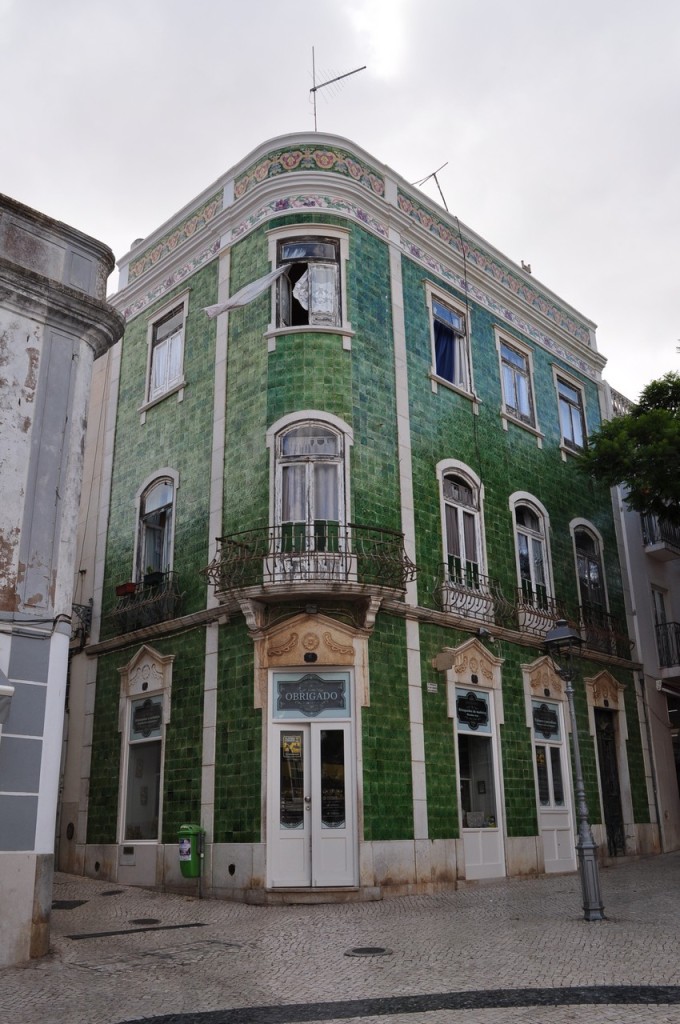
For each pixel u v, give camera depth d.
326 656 13.07
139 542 16.62
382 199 16.39
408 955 8.41
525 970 7.64
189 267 17.44
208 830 13.23
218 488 15.02
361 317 15.38
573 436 20.69
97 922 10.90
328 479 14.17
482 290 18.69
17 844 8.80
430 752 13.96
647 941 8.72
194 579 15.03
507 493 17.62
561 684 17.45
